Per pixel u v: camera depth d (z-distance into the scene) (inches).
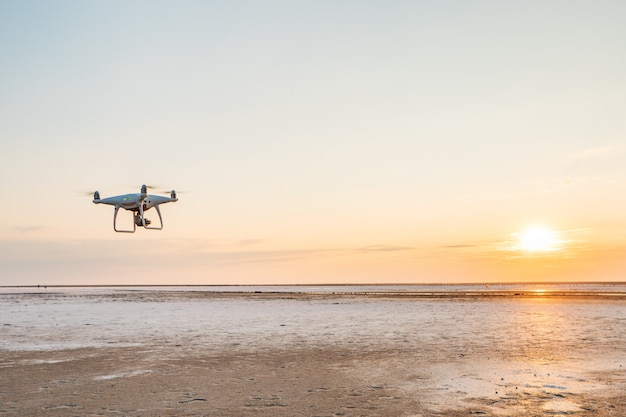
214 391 499.5
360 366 640.4
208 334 1027.3
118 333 1051.9
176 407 436.5
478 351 766.5
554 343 852.6
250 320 1389.0
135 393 491.5
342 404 445.4
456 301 2476.6
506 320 1321.4
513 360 681.0
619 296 2997.0
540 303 2199.8
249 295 3966.5
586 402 450.3
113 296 3873.0
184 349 805.9
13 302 2687.0
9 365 660.7
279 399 465.1
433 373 590.9
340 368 626.8
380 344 855.7
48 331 1096.8
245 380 554.6
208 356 731.4
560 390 498.6
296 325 1225.4
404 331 1065.5
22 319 1440.7
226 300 2898.6
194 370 617.9
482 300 2564.0
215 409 429.7
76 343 886.4
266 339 936.3
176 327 1184.8
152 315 1605.6
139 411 423.8
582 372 592.4
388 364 654.5
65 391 501.7
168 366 647.1
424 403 448.8
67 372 607.2
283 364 658.8
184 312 1761.8
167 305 2294.5
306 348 811.4
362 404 445.1
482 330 1072.8
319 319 1411.2
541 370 606.9
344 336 979.3
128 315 1608.0
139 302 2664.9
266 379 559.8
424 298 2928.2
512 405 440.5
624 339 901.8
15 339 946.1
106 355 745.0
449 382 538.9
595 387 511.2
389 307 1994.3
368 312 1699.1
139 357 724.7
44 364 667.4
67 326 1214.9
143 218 893.2
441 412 417.7
